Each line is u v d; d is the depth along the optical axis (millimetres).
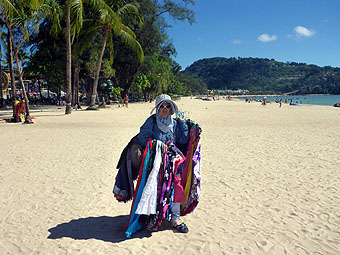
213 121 19141
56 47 32031
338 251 3146
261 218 3998
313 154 8289
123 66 47188
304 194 4953
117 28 24016
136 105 43094
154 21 45312
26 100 16750
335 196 4848
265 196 4863
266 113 28609
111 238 3428
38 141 10469
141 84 53781
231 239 3404
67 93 23438
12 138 11195
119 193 3574
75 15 21719
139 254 3068
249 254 3080
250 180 5773
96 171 6402
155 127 3561
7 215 4102
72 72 34594
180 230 3592
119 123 16859
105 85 44344
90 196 4859
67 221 3912
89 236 3479
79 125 15758
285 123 17891
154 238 3434
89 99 41250
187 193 3707
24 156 7934
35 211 4242
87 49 32969
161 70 58938
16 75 39781
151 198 3340
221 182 5648
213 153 8438
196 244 3281
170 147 3521
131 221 3459
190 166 3699
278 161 7418
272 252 3121
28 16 17062
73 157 7824
